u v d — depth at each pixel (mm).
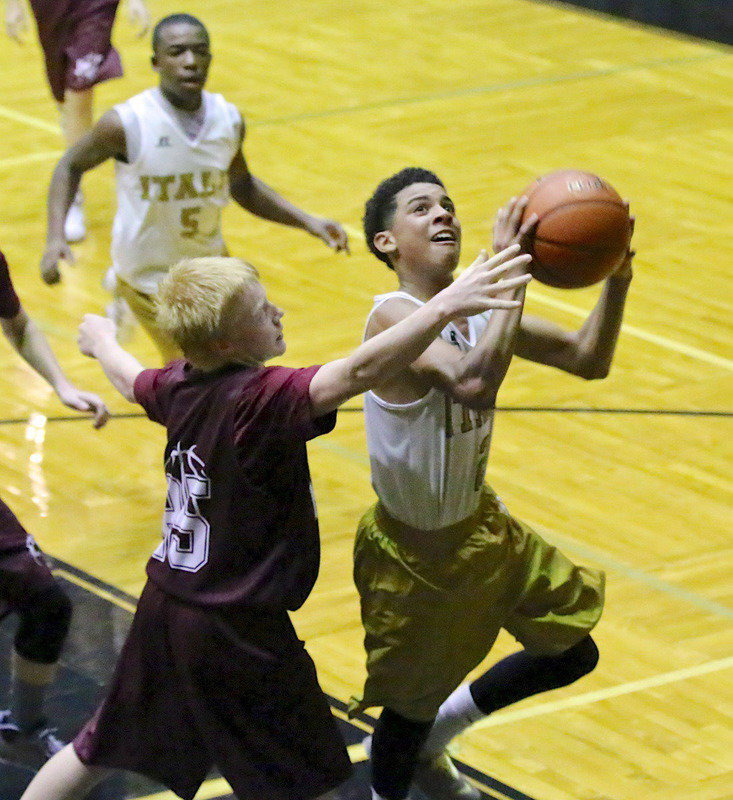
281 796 7426
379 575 8055
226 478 7094
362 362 6770
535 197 7656
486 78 26281
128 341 14344
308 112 23984
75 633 10508
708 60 27812
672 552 11992
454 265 7969
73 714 9500
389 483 7902
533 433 14039
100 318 8242
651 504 12773
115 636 10484
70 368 15211
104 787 8828
